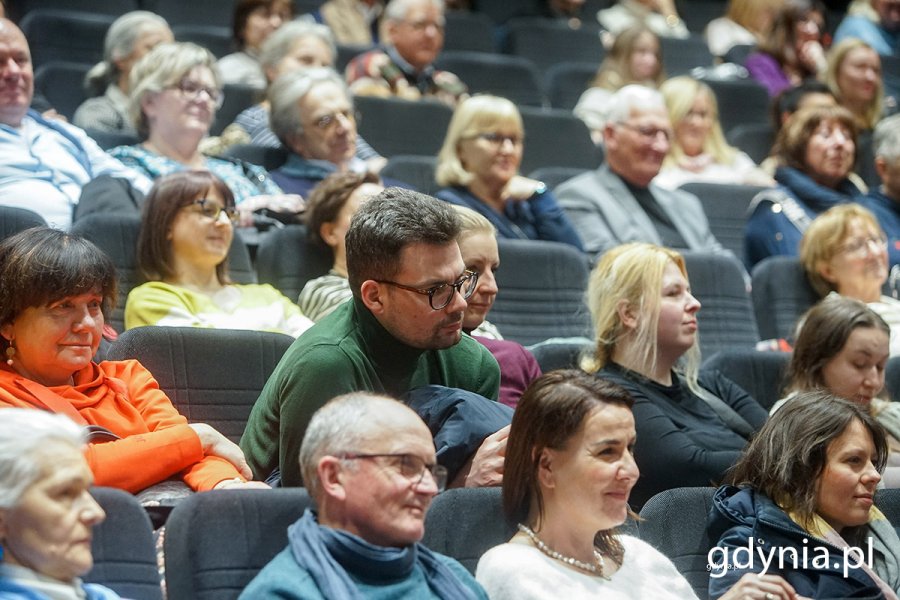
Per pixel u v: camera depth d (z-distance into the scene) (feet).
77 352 12.51
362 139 26.43
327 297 17.95
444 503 11.75
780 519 12.72
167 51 21.57
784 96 29.37
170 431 12.33
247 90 26.20
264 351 14.75
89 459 11.80
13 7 29.63
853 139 25.35
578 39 34.99
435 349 12.75
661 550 12.77
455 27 33.99
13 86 19.47
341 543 9.93
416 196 12.52
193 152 21.62
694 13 39.55
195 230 16.88
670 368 16.17
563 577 11.23
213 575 10.77
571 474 11.37
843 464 13.05
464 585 10.48
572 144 28.14
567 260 20.53
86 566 9.36
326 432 10.21
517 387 15.48
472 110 21.88
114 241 17.21
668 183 27.22
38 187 19.25
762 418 16.67
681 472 14.94
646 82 30.07
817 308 16.57
